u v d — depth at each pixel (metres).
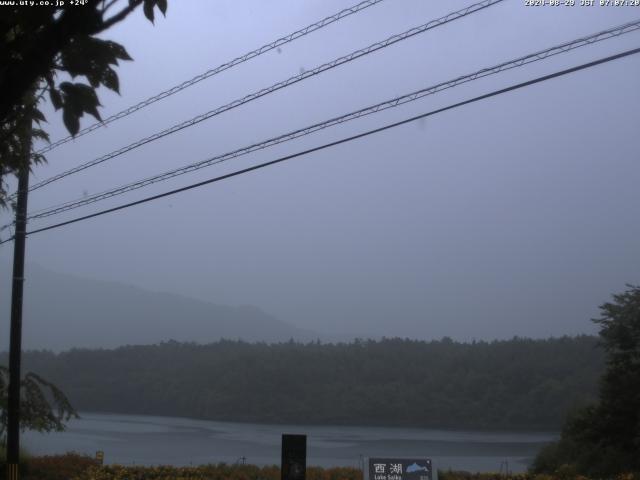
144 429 79.44
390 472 13.79
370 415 96.31
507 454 50.19
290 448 13.94
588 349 95.62
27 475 21.55
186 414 109.75
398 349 114.62
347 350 118.88
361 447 55.31
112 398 122.12
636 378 28.42
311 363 112.12
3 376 20.06
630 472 24.19
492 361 100.19
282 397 103.31
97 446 53.91
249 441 60.81
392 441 63.25
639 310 29.42
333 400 101.31
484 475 21.48
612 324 29.64
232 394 107.44
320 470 21.80
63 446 53.34
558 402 84.38
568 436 32.78
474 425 86.81
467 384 96.38
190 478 19.78
